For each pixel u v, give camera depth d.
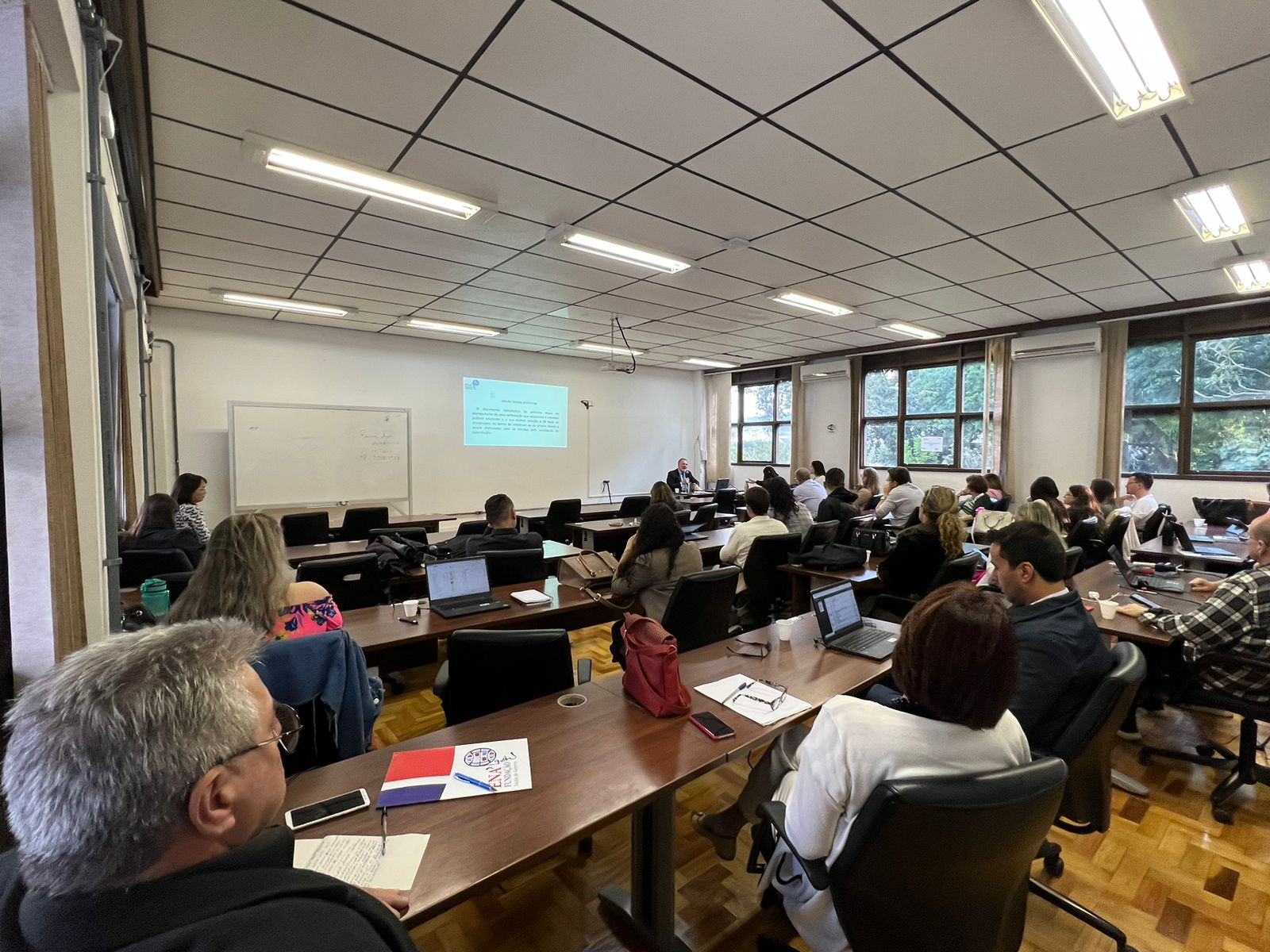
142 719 0.52
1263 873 1.81
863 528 4.36
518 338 7.38
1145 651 2.60
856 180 2.82
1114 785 2.30
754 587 3.65
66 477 1.18
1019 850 0.99
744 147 2.51
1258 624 2.07
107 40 1.58
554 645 1.73
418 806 1.12
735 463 10.33
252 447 6.14
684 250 3.88
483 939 1.55
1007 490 6.64
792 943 1.54
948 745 1.03
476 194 3.02
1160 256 3.93
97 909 0.48
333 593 2.89
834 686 1.71
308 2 1.67
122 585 3.05
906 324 6.32
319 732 1.44
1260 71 1.95
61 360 1.19
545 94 2.13
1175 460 5.77
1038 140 2.43
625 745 1.36
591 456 9.20
